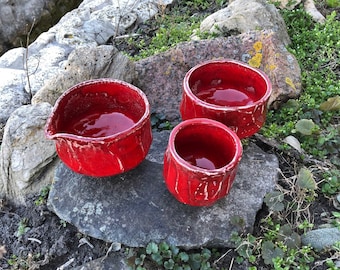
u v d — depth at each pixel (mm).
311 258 1306
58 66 2053
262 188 1399
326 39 2041
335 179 1456
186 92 1294
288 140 1572
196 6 2391
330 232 1336
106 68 1646
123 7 2354
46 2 3244
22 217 1471
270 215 1386
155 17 2332
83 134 1310
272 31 1795
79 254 1366
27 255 1380
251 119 1288
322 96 1758
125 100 1319
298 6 2264
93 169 1212
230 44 1763
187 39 2094
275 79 1678
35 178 1497
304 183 1391
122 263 1313
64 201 1358
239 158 1146
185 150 1271
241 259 1308
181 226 1302
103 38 2227
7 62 2090
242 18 1994
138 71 1737
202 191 1167
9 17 3131
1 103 1855
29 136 1479
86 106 1331
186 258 1271
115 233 1293
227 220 1319
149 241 1285
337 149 1581
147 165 1414
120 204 1332
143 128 1202
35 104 1553
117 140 1160
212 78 1413
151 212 1319
